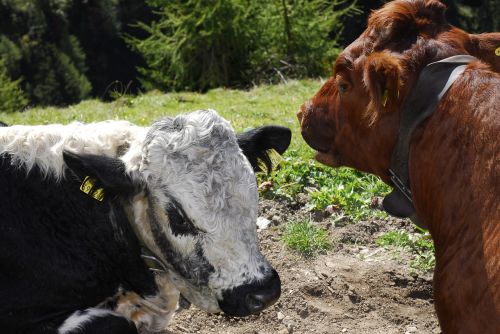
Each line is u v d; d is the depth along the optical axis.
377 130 4.19
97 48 42.03
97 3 41.34
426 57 4.01
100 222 4.30
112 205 4.28
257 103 12.50
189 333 5.21
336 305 5.59
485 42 4.21
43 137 4.37
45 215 4.27
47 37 39.53
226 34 19.97
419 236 6.42
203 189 3.98
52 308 4.28
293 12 20.20
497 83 3.77
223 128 4.11
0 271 4.21
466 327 3.62
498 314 3.45
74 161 3.93
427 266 5.98
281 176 7.20
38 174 4.29
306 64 20.12
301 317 5.46
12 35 39.09
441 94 3.88
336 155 4.66
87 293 4.36
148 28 21.20
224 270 4.04
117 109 11.94
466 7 35.34
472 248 3.61
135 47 22.22
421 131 3.93
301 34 20.20
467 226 3.66
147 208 4.12
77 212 4.29
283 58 20.09
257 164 4.50
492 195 3.58
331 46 20.73
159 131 4.09
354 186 7.19
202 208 3.98
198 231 4.01
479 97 3.75
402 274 5.91
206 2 19.97
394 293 5.73
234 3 19.75
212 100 13.17
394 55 4.06
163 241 4.13
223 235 3.99
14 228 4.20
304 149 8.05
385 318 5.51
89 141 4.35
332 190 7.02
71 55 39.78
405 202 4.38
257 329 5.35
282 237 6.30
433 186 3.86
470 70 3.87
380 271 5.93
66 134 4.40
